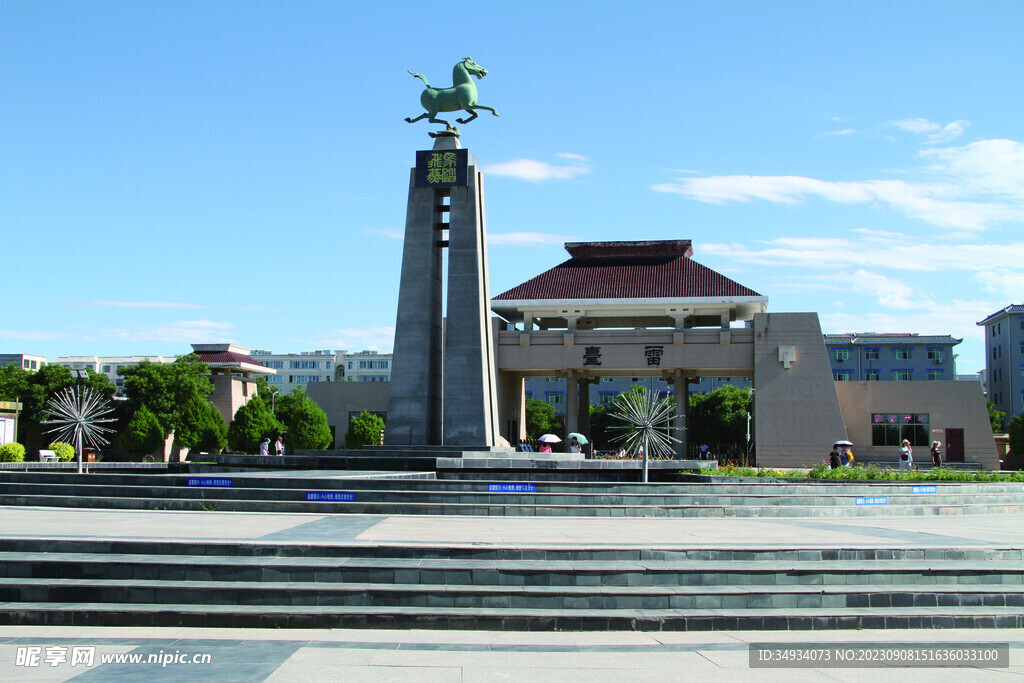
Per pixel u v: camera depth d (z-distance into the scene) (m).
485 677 7.53
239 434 57.25
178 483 18.05
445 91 28.75
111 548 10.81
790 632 9.48
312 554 10.78
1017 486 23.50
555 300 51.81
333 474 21.41
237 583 10.04
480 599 9.81
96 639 8.71
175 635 8.93
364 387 58.06
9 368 64.75
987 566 11.00
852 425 51.38
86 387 62.69
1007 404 84.00
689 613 9.65
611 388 100.81
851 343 95.31
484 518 15.25
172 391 65.19
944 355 93.81
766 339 49.72
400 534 12.29
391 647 8.52
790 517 17.06
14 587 9.74
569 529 13.43
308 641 8.73
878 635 9.39
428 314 27.94
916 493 21.95
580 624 9.39
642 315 54.09
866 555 11.37
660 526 14.27
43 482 18.28
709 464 28.03
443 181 28.25
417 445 27.39
